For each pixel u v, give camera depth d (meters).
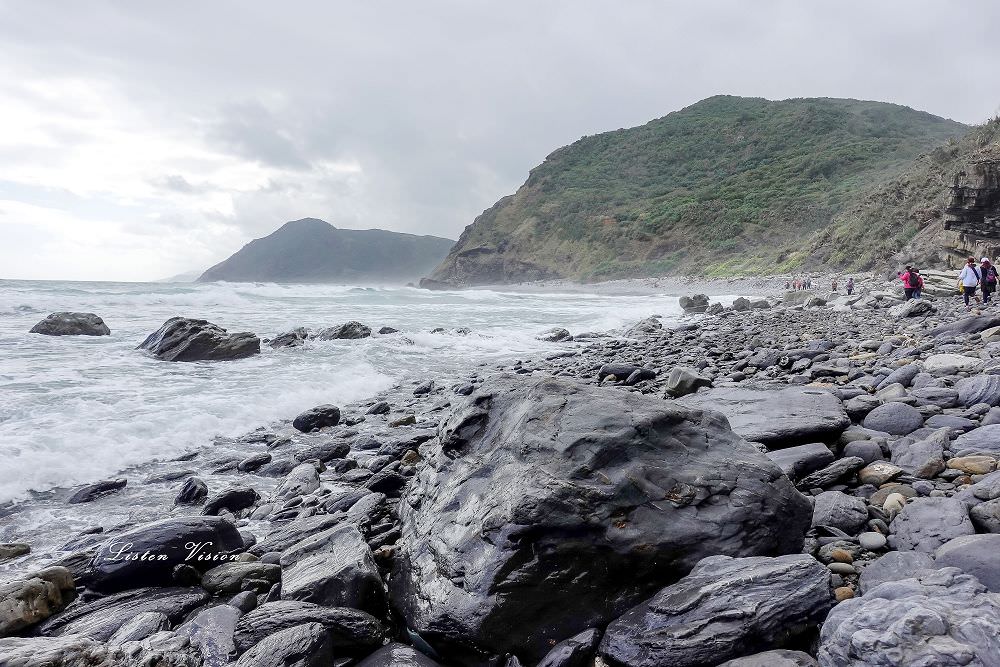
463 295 52.47
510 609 3.35
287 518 5.75
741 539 3.66
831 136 108.06
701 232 92.06
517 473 4.00
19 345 14.39
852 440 5.75
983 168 32.03
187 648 3.35
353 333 19.17
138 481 6.72
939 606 2.43
